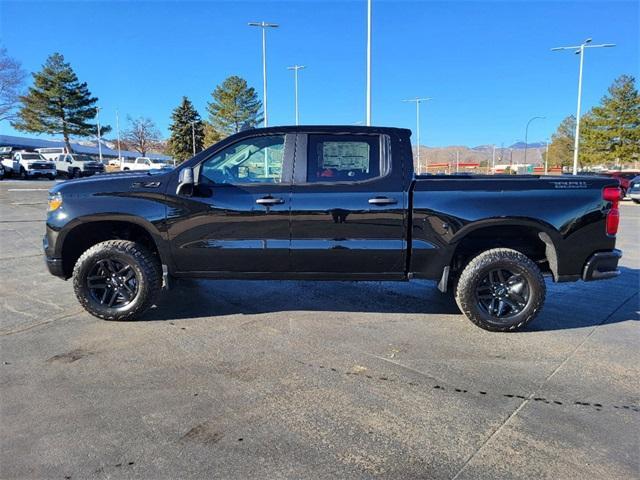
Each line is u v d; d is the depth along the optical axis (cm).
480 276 461
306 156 468
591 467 262
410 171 464
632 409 324
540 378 370
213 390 346
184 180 448
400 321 498
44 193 2191
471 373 378
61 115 6162
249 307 539
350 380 364
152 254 490
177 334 454
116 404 325
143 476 253
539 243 498
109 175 507
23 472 254
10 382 356
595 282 675
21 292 586
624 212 1942
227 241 468
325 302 560
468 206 454
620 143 5091
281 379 364
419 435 292
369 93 2425
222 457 269
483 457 271
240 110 8038
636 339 452
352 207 457
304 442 284
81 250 514
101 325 477
